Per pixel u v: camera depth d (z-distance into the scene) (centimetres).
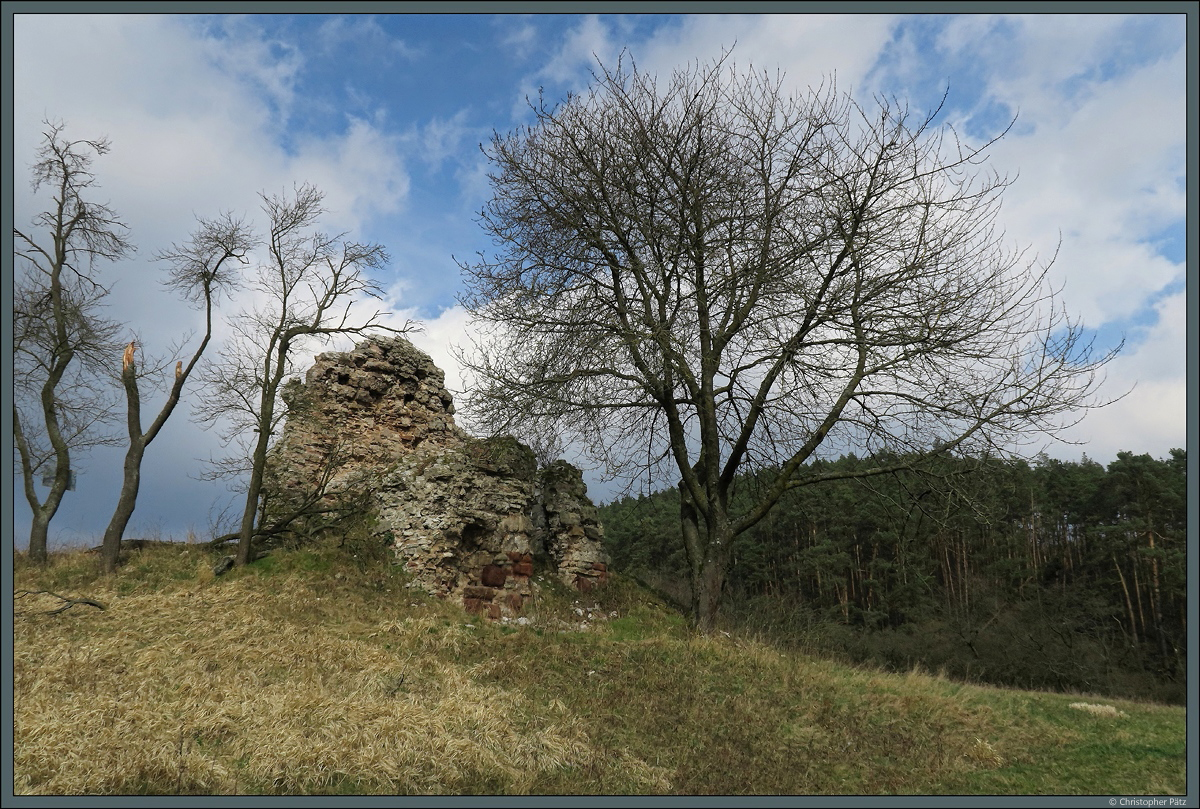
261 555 1484
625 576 1695
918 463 1330
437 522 1423
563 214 1448
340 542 1459
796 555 2853
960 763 802
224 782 607
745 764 783
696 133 1433
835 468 1794
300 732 694
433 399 1869
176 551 1548
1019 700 1094
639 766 749
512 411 1420
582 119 1459
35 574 1416
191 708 743
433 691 886
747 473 1502
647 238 1395
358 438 1736
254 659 945
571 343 1406
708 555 1437
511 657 1080
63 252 1684
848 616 2717
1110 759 815
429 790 635
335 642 1040
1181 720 985
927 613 2469
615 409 1488
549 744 761
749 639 1381
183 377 1612
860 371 1384
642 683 1034
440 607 1330
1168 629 2338
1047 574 2762
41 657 930
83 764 607
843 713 962
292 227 1583
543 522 1606
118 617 1150
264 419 1496
